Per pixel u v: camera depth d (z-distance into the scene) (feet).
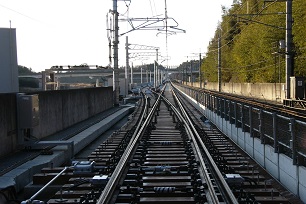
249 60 214.07
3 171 32.55
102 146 47.85
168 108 116.88
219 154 40.01
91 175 32.71
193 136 50.34
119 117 96.32
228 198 25.35
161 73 477.77
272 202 25.09
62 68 121.29
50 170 34.12
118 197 26.02
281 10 149.07
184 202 25.21
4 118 39.83
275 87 163.32
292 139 29.19
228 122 60.44
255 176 32.09
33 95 43.73
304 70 142.92
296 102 100.37
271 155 35.65
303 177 27.02
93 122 76.28
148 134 57.52
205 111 93.20
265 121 38.14
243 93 224.12
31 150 43.45
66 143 43.73
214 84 325.42
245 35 212.64
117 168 32.37
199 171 32.65
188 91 165.07
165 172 32.91
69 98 68.85
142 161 37.88
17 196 30.48
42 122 53.01
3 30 49.78
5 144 40.04
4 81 49.96
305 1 132.57
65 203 25.03
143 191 27.76
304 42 132.98
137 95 183.52
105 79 191.52
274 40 165.78
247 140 46.21
